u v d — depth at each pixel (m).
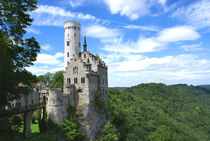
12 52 31.09
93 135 65.94
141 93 196.62
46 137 51.41
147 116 119.50
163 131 94.38
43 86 89.38
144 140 88.62
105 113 77.88
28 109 50.50
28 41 33.09
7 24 30.58
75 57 70.44
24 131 50.06
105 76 87.19
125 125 93.75
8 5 29.59
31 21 33.22
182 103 194.12
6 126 42.38
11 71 29.05
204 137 121.50
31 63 34.16
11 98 31.23
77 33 82.31
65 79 71.12
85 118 65.25
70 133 57.56
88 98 66.75
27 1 31.19
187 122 147.25
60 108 58.59
